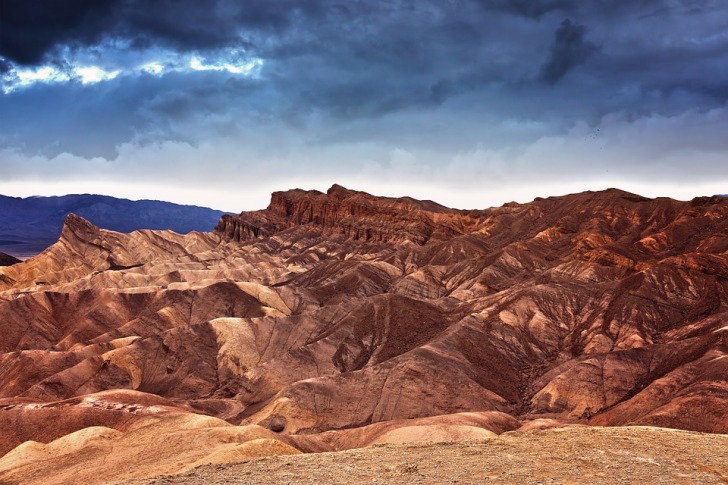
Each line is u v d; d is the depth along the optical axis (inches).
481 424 3873.0
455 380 5226.4
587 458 1466.5
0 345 7465.6
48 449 3250.5
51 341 7623.0
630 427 2046.0
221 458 2276.1
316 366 5964.6
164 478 1439.5
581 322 6515.8
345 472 1413.6
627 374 5182.1
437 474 1365.7
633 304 6535.4
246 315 7829.7
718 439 1729.8
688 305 6619.1
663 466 1387.8
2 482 2780.5
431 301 7367.1
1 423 4229.8
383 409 4938.5
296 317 6879.9
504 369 5664.4
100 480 2470.5
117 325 7805.1
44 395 5669.3
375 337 6402.6
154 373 6097.4
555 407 5024.6
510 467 1403.8
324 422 4778.5
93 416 4220.0
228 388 5885.8
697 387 4350.4
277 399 4970.5
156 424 3472.0
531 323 6392.7
